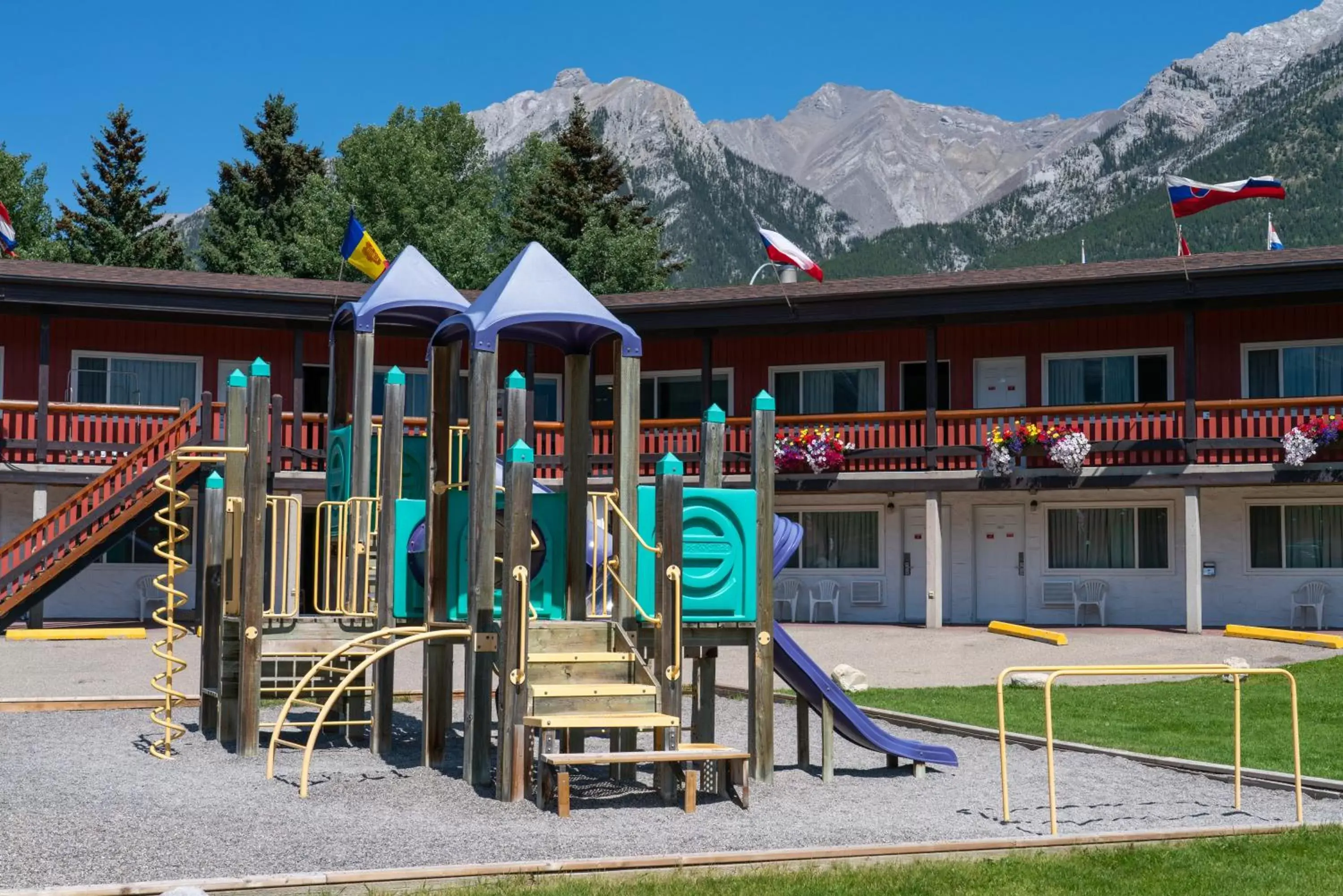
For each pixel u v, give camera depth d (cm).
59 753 1210
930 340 2497
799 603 2719
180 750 1241
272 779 1086
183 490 2186
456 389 1412
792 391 2784
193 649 2022
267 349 2694
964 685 1803
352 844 824
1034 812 986
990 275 2527
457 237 5197
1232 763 1215
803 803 1026
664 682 1051
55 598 2502
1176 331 2536
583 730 1202
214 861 773
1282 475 2286
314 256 5134
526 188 6312
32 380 2541
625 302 2617
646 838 862
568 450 1169
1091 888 752
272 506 1312
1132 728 1442
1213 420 2361
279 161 6122
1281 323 2461
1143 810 993
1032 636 2231
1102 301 2348
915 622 2630
